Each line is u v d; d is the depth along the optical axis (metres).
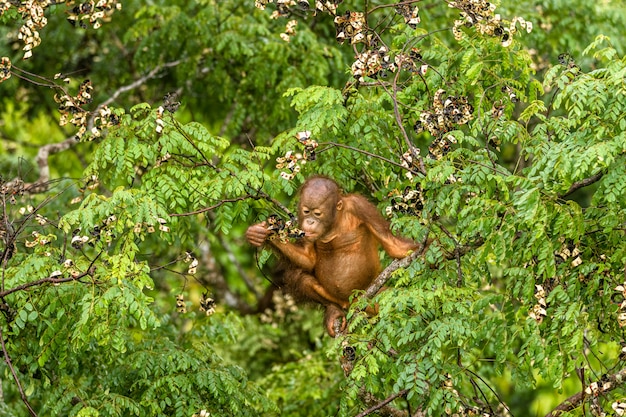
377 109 12.46
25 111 22.75
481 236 11.41
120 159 11.70
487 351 16.34
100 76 21.91
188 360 12.82
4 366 13.26
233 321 15.73
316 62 18.03
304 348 21.14
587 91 10.65
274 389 17.50
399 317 11.18
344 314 12.57
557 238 11.08
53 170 24.03
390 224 11.58
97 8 12.66
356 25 11.18
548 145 11.16
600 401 11.92
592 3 20.06
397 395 11.19
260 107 19.03
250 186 11.90
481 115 11.71
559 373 10.76
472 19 11.47
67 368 13.40
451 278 11.70
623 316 10.57
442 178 10.77
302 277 12.66
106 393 12.67
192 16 20.25
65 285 11.78
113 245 14.50
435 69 11.80
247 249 24.83
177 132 11.84
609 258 11.26
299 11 18.86
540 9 20.23
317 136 12.60
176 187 11.63
